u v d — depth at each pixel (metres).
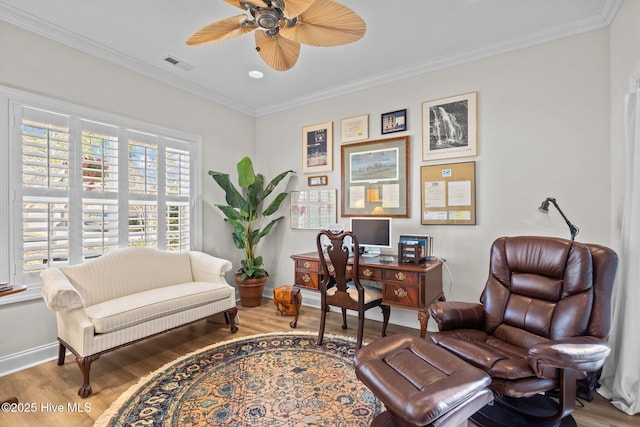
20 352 2.39
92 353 2.11
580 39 2.48
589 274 1.79
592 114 2.44
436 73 3.10
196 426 1.73
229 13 2.33
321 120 3.88
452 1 2.20
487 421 1.72
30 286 2.45
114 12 2.32
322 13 1.72
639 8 1.91
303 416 1.81
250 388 2.10
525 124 2.69
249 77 3.42
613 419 1.77
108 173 2.93
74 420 1.79
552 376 1.50
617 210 2.25
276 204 3.97
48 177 2.54
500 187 2.80
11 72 2.35
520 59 2.71
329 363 2.44
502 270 2.20
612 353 2.03
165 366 2.40
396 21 2.43
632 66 2.01
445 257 3.05
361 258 3.03
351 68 3.21
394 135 3.35
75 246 2.71
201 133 3.78
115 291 2.73
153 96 3.29
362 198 3.54
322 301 2.81
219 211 4.01
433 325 3.12
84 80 2.76
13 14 2.31
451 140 3.01
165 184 3.43
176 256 3.31
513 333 1.96
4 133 2.32
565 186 2.54
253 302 3.89
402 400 1.30
